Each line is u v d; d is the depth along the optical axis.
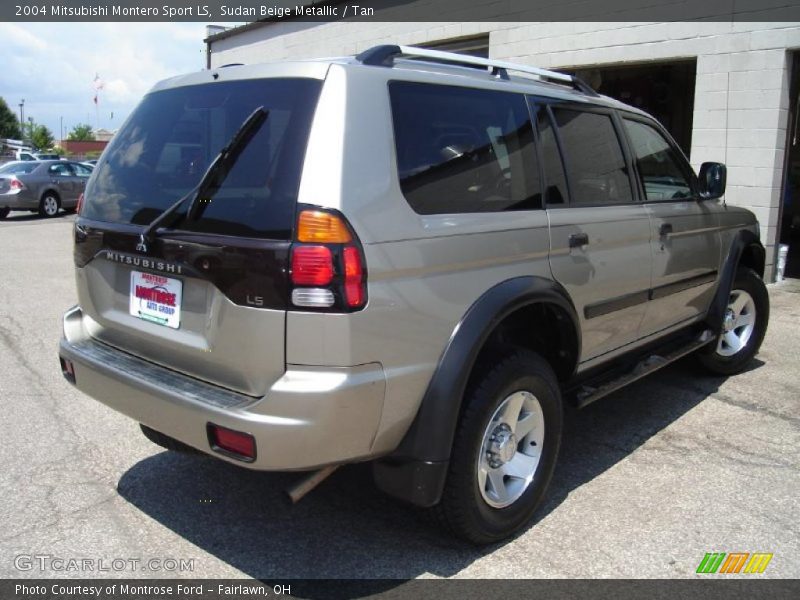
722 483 3.65
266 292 2.44
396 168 2.66
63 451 3.92
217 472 3.72
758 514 3.34
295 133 2.54
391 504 3.42
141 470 3.72
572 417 4.55
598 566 2.93
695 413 4.61
